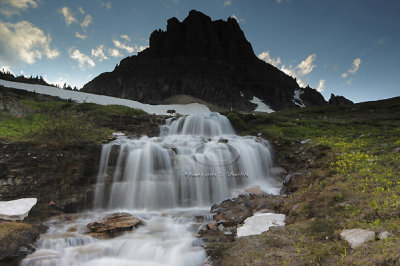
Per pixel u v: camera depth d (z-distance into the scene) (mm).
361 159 8867
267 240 5242
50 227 7352
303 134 16016
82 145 10258
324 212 6062
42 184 8938
